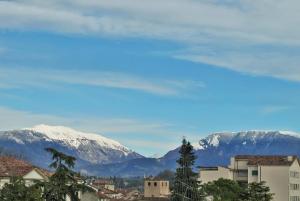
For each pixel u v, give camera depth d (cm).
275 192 18100
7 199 7706
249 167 18425
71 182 7150
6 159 10506
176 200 13812
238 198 14988
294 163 18450
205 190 15162
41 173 10050
